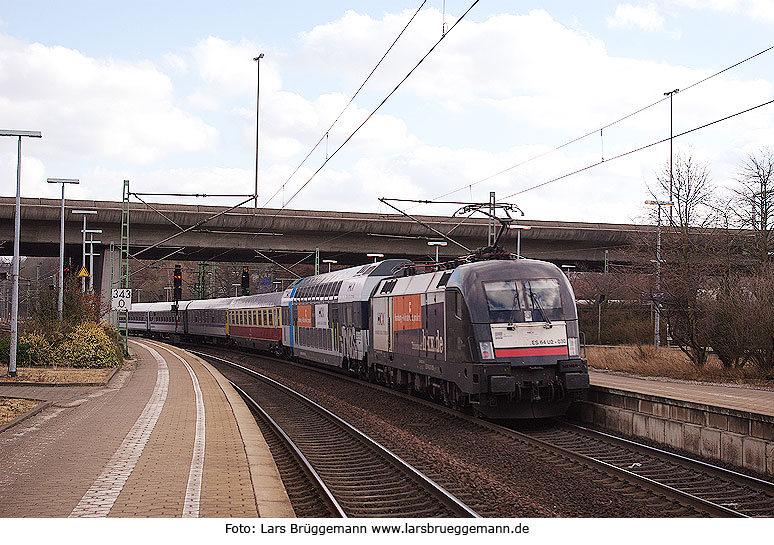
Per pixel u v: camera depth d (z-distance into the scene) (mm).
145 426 16766
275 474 11641
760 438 13695
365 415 20953
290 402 24703
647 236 32719
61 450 13672
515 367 18031
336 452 15859
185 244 52062
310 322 37000
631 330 45469
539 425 19141
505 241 55688
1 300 80812
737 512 10094
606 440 16344
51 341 33625
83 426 16766
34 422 17484
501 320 18156
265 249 53719
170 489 10570
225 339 57844
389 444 16328
